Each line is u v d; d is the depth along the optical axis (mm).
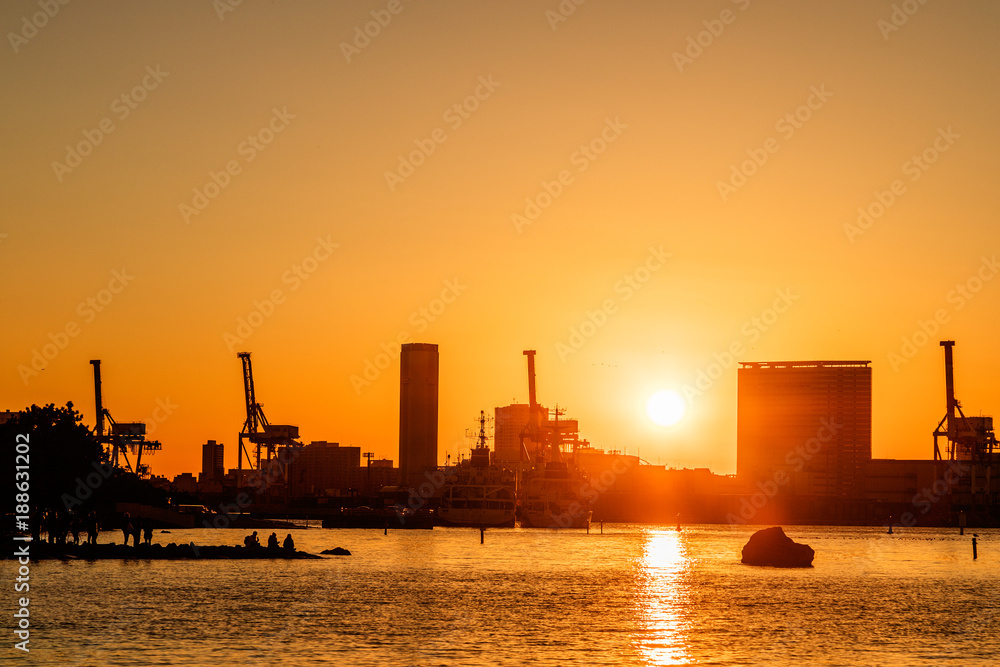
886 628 127438
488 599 154000
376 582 178375
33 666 94000
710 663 101000
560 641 112562
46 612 123750
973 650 110688
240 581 166625
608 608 144000
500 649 106750
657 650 107500
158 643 105938
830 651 108938
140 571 174000
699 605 150250
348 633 115875
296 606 138375
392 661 99375
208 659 98562
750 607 148500
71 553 198375
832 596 167625
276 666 95938
